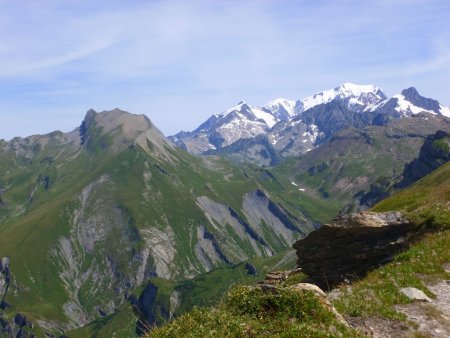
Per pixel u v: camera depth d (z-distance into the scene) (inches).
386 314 818.8
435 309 842.8
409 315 822.5
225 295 816.9
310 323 693.9
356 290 968.9
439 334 749.3
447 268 1059.9
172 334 685.3
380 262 1305.4
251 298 753.0
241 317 707.4
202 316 724.7
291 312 718.5
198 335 656.4
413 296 893.8
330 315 733.3
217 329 666.8
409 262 1117.7
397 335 751.1
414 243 1290.6
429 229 1332.4
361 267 1343.5
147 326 766.5
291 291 749.9
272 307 732.7
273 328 668.1
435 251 1158.3
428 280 1004.6
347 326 729.6
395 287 950.4
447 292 930.7
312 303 736.3
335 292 994.7
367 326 786.2
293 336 637.3
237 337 647.8
